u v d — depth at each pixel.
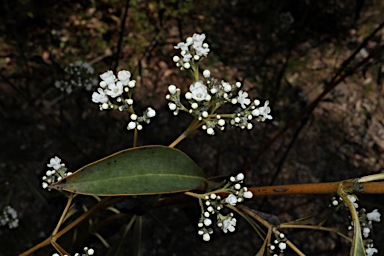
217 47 0.97
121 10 0.96
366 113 0.93
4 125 0.77
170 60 0.91
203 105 0.34
